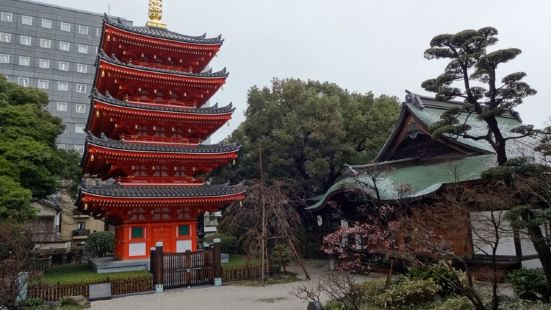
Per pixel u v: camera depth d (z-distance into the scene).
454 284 13.41
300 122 37.19
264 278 24.97
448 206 16.73
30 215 23.47
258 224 27.97
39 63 83.38
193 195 27.42
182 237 28.78
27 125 26.81
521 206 13.23
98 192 25.03
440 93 15.53
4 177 23.23
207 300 20.16
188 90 31.25
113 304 19.58
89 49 88.69
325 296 20.03
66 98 84.69
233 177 41.84
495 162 22.20
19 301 17.64
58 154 30.16
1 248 19.31
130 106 27.38
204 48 31.80
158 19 33.94
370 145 38.44
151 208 27.52
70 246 46.47
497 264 19.19
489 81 14.84
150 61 31.91
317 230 37.16
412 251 16.45
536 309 13.10
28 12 83.75
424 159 27.70
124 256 26.73
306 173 38.84
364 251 24.84
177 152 27.78
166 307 18.81
